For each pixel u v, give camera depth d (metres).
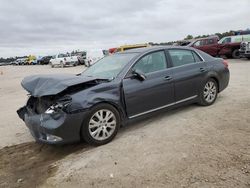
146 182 3.49
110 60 6.07
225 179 3.35
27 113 5.30
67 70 28.86
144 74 5.40
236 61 20.50
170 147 4.41
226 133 4.73
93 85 4.93
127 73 5.30
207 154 4.02
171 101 5.86
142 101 5.36
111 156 4.36
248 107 6.18
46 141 4.69
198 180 3.39
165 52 5.98
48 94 4.45
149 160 4.05
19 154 4.98
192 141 4.54
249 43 20.08
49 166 4.34
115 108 5.01
